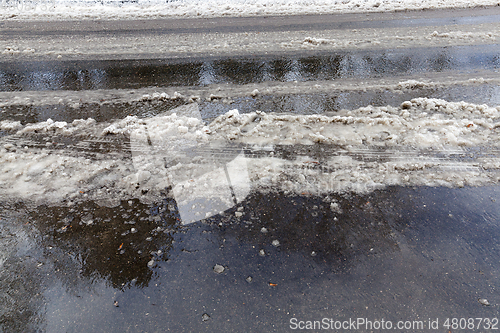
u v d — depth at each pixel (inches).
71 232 105.4
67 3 318.0
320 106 171.6
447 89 184.5
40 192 119.0
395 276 93.0
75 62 217.0
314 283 91.4
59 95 182.4
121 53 229.3
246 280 92.3
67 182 123.3
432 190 120.4
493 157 134.8
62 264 96.3
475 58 217.9
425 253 99.2
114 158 135.2
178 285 90.9
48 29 268.7
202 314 84.4
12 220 109.0
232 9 311.0
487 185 122.3
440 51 228.1
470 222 108.7
